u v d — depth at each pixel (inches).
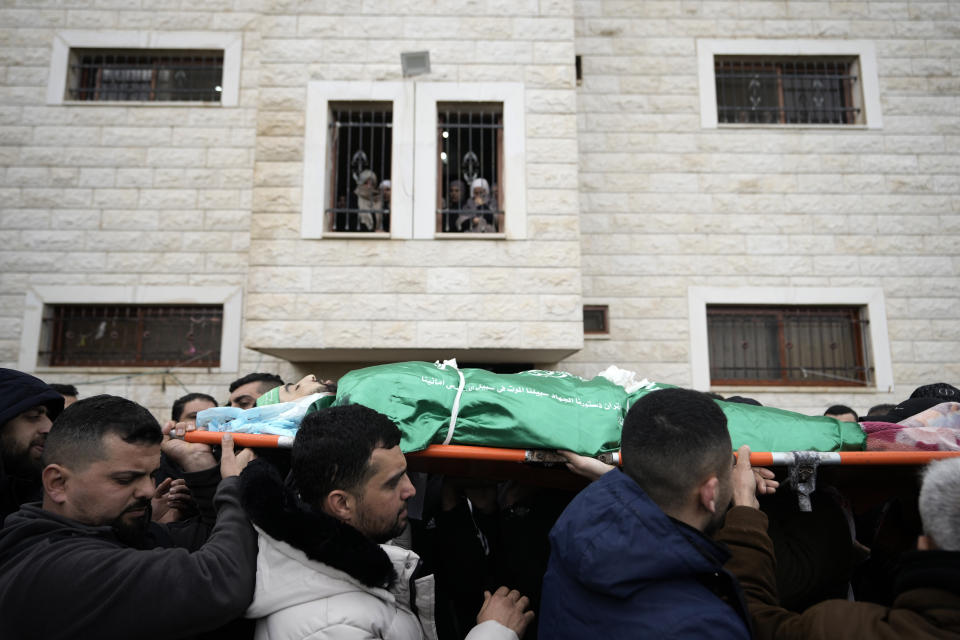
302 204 239.1
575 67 271.3
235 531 58.5
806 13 282.8
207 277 261.6
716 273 269.1
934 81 280.5
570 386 78.6
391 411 70.6
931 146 277.0
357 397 71.6
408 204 239.6
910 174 275.4
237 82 272.8
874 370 262.1
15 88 268.5
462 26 250.4
